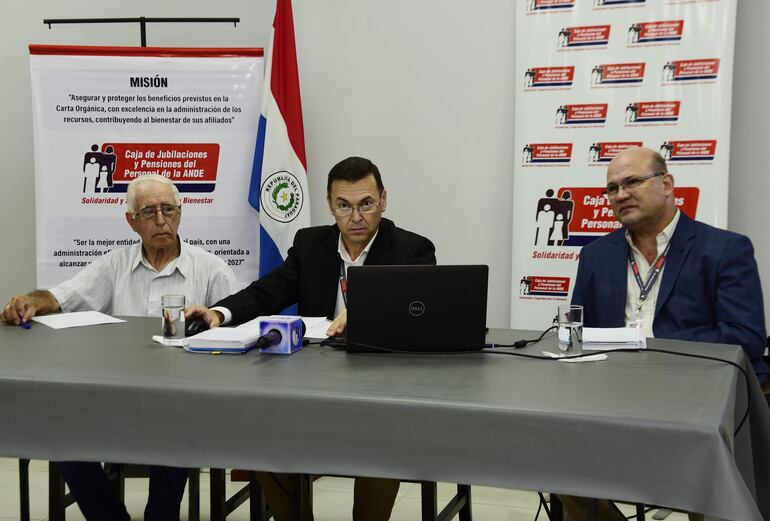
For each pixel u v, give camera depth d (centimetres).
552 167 344
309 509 219
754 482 177
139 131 367
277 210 362
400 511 289
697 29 319
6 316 226
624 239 250
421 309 182
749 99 329
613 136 334
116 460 151
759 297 227
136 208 265
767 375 225
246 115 368
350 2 387
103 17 406
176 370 162
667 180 240
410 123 382
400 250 250
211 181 369
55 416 153
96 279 272
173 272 274
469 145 374
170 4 402
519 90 348
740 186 332
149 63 365
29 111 408
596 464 127
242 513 286
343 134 392
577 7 337
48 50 363
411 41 379
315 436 141
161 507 220
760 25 325
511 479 132
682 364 170
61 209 367
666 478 123
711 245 233
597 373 160
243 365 168
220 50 366
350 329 182
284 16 367
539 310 350
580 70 338
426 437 136
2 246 414
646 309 240
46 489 308
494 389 146
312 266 256
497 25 366
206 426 146
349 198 241
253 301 243
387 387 147
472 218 376
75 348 188
